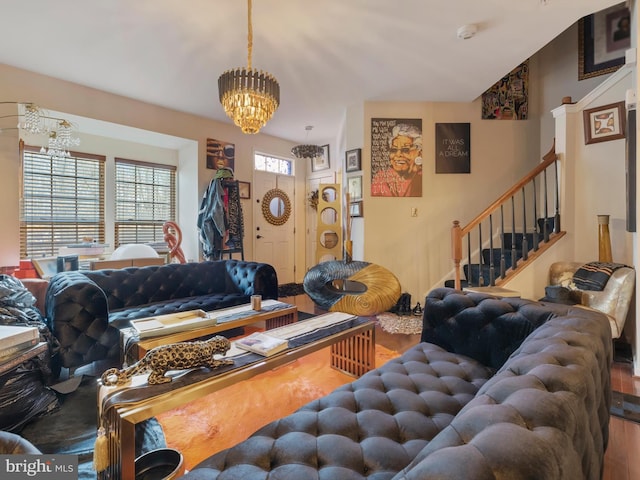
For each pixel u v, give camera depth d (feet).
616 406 6.29
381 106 13.66
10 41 8.95
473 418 2.16
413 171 13.74
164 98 12.98
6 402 5.50
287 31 8.57
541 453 1.79
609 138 9.74
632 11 8.19
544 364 2.80
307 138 19.07
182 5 7.50
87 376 7.64
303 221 20.80
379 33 8.69
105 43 9.07
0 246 10.11
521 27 8.45
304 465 3.08
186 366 4.54
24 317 6.72
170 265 11.41
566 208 10.48
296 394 6.98
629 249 9.36
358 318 7.71
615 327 8.08
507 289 9.81
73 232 13.15
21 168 11.30
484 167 13.82
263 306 8.63
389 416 3.85
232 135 16.63
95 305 7.59
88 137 13.56
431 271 13.88
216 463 3.22
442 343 6.05
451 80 11.60
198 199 15.34
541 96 13.84
